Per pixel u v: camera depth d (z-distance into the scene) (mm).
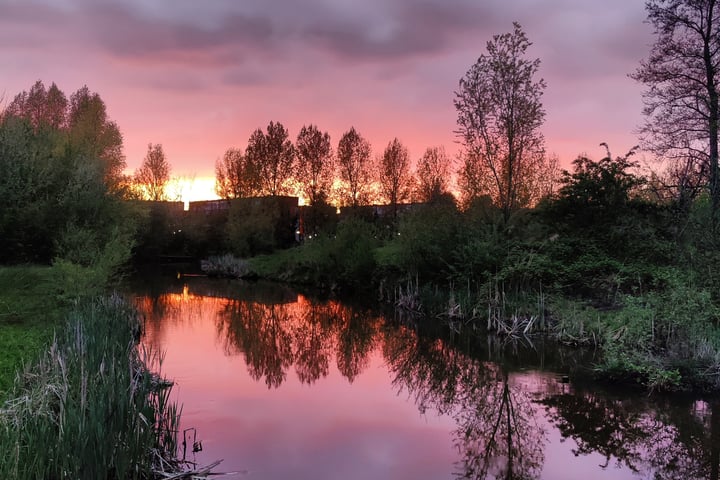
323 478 6336
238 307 22391
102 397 5633
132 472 5535
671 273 12203
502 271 16438
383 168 40719
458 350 13836
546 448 7348
